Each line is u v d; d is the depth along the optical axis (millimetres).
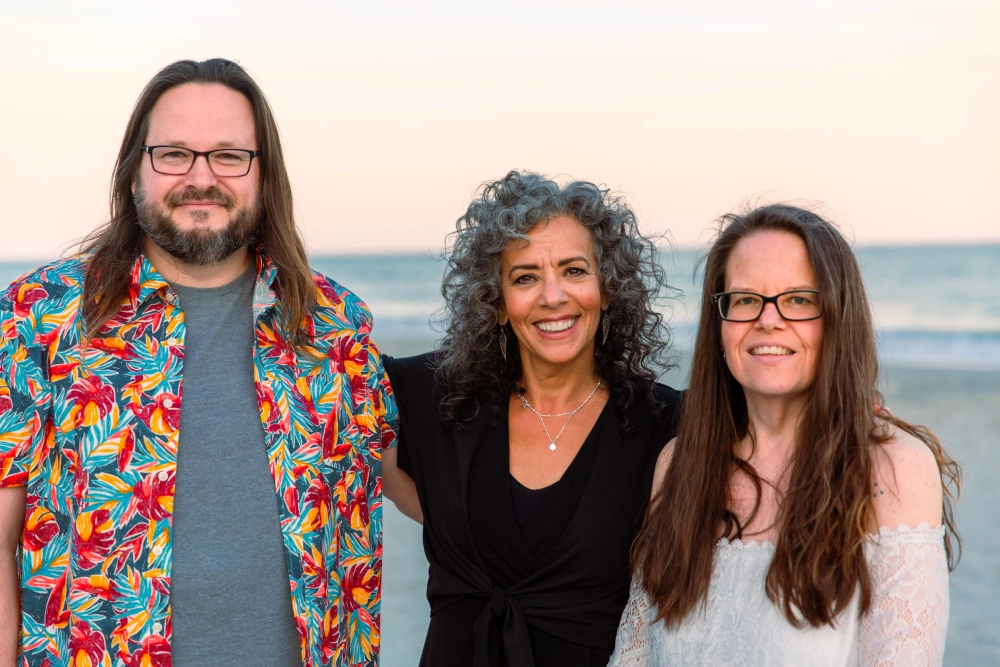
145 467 2314
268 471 2432
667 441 2752
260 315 2529
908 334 21406
